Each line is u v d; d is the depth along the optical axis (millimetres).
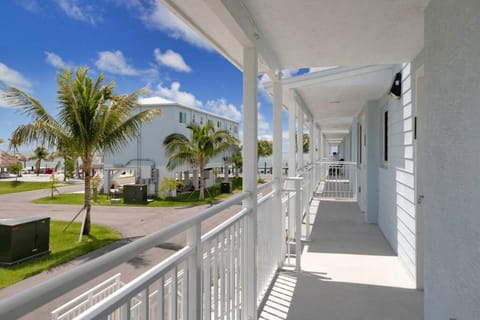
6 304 635
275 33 2629
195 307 1504
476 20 1380
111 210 11891
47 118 7043
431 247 2018
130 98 7941
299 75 4762
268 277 3164
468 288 1468
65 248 5883
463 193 1523
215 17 2254
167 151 16453
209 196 17531
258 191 2637
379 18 2346
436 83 1907
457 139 1596
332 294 2996
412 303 2814
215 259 1852
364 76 4527
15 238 4738
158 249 5859
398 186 3963
